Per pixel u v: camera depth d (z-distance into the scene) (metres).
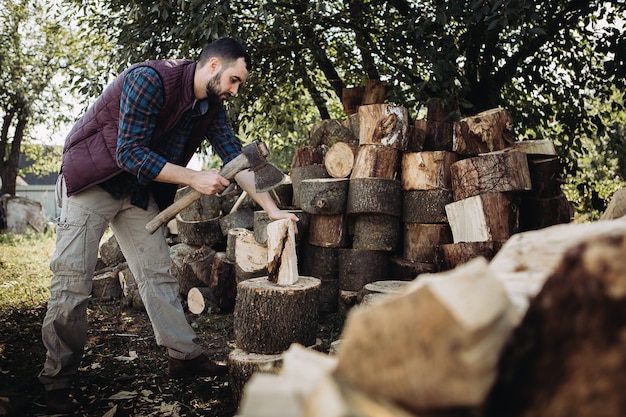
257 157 2.79
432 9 5.58
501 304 0.84
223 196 5.38
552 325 0.88
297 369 1.08
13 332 4.27
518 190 3.82
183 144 3.05
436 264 3.92
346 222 4.62
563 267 0.87
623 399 0.83
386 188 4.30
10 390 2.97
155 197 3.11
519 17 4.52
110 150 2.81
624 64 5.19
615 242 0.83
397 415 0.87
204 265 5.02
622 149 7.03
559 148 6.54
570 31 6.86
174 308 3.16
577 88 6.44
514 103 6.72
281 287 2.87
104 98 2.84
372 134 4.47
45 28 13.26
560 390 0.87
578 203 7.26
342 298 4.49
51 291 2.78
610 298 0.81
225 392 2.98
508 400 0.92
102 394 3.00
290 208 5.03
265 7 4.95
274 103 6.89
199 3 4.85
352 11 6.08
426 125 4.79
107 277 5.45
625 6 5.84
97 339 4.12
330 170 4.79
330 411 0.84
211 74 2.81
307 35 6.18
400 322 0.87
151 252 3.09
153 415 2.72
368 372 0.92
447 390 0.83
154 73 2.75
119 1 5.77
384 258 4.48
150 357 3.69
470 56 5.98
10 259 8.77
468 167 3.94
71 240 2.78
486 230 3.75
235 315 2.96
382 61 6.00
